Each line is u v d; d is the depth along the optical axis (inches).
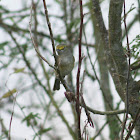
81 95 235.3
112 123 391.9
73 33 509.0
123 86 284.0
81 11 212.2
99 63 495.5
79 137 238.4
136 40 271.0
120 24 262.2
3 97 351.6
